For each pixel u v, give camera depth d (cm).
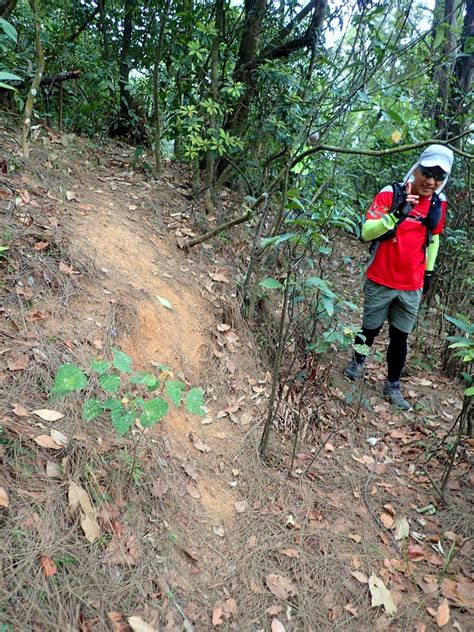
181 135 469
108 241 341
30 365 219
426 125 486
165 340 295
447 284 460
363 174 555
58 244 292
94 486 189
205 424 270
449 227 474
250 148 470
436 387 383
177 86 462
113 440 213
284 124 409
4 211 297
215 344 325
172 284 340
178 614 171
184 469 231
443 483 257
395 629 190
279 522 228
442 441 290
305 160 363
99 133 587
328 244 334
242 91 463
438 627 193
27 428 193
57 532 168
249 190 472
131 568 175
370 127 362
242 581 195
